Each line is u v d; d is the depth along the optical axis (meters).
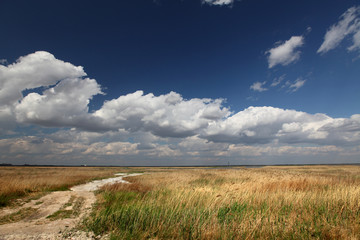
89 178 27.12
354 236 5.11
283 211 7.43
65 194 12.70
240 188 10.37
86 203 10.10
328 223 5.84
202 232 5.46
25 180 16.81
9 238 5.24
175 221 6.29
